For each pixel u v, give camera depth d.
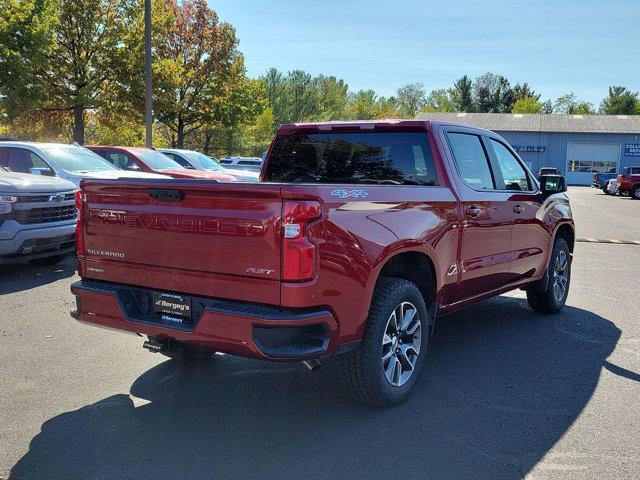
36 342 5.34
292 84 77.88
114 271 3.93
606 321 6.40
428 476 3.14
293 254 3.24
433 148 4.67
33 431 3.62
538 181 6.29
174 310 3.68
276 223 3.25
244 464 3.25
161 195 3.62
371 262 3.64
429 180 4.69
